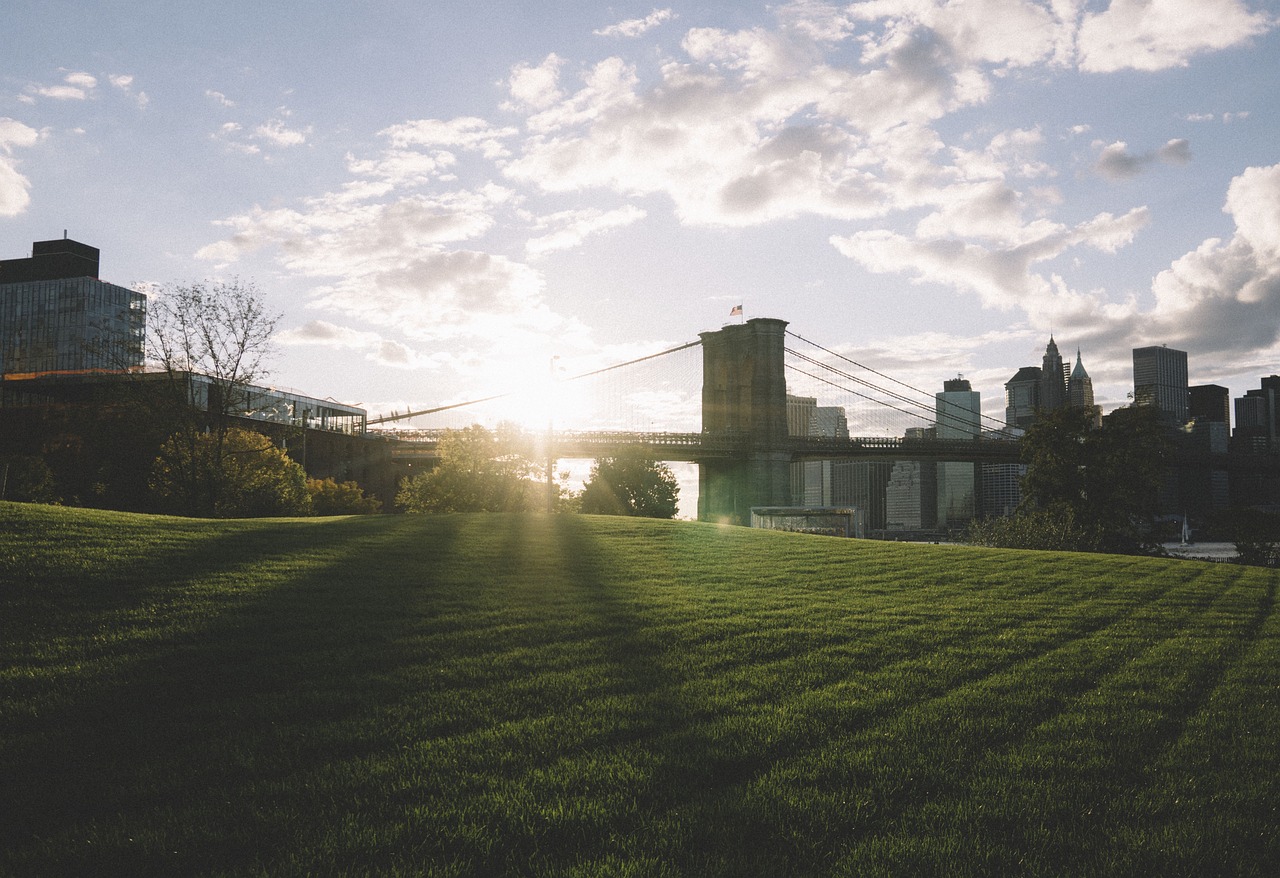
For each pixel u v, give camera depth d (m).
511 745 7.38
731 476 139.12
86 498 62.88
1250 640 13.51
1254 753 7.56
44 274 198.25
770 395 134.25
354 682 9.28
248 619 11.92
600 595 15.63
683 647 11.66
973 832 5.81
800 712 8.57
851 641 12.44
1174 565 25.72
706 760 7.07
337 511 80.25
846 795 6.38
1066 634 13.48
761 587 17.86
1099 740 7.91
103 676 9.12
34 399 112.88
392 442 138.12
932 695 9.51
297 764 6.84
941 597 17.31
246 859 5.23
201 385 54.19
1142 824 6.03
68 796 6.12
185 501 48.31
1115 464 59.81
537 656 10.74
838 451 135.12
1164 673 10.77
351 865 5.12
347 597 13.97
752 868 5.23
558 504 74.19
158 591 13.23
